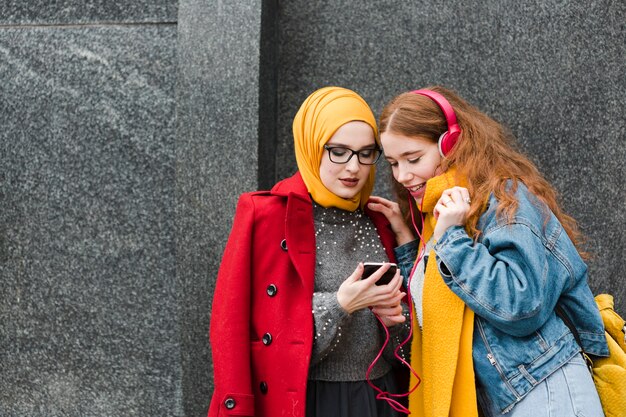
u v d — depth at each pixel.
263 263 2.20
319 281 2.21
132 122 3.43
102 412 3.49
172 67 3.38
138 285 3.43
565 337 2.00
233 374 2.10
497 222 1.99
